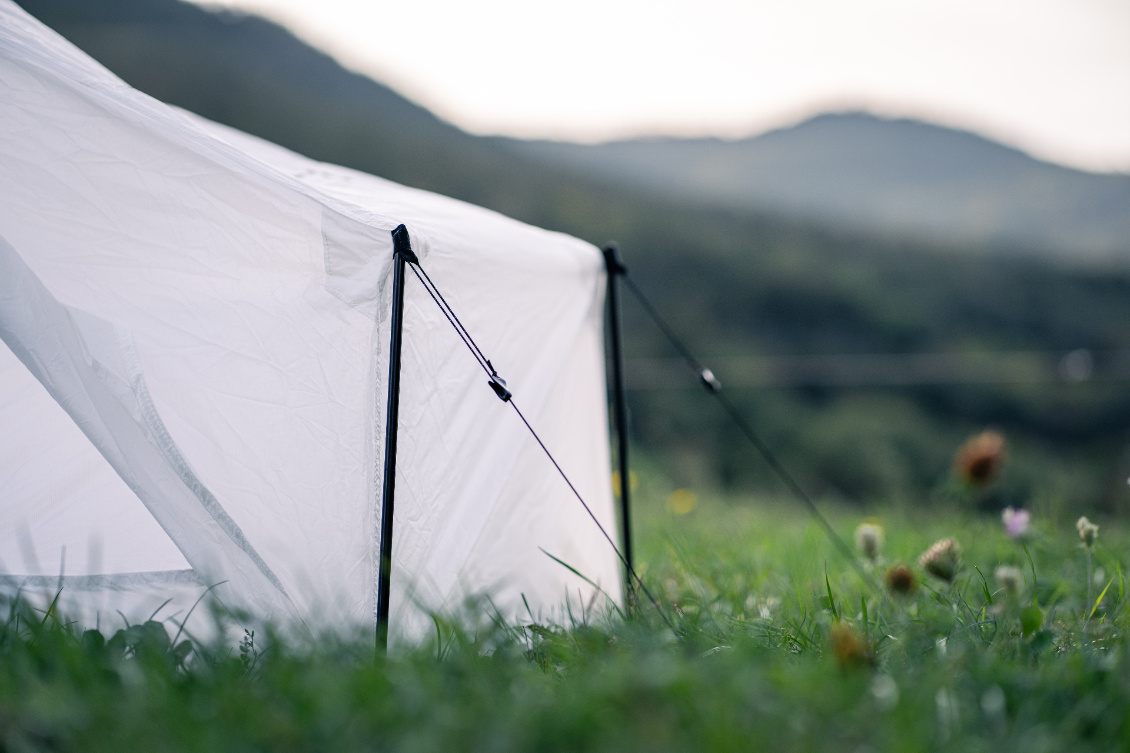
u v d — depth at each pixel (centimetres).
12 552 188
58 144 175
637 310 1594
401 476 183
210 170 179
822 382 1405
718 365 1398
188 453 172
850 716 131
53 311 170
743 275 1780
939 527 405
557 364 239
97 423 169
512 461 215
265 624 155
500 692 144
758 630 198
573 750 121
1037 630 190
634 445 1055
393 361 176
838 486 1107
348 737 120
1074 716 137
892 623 217
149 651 150
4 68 173
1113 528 400
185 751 117
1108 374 1524
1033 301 1938
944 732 130
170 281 178
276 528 175
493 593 209
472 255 208
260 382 178
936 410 1406
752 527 443
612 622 194
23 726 127
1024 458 1205
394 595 179
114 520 195
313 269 180
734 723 123
